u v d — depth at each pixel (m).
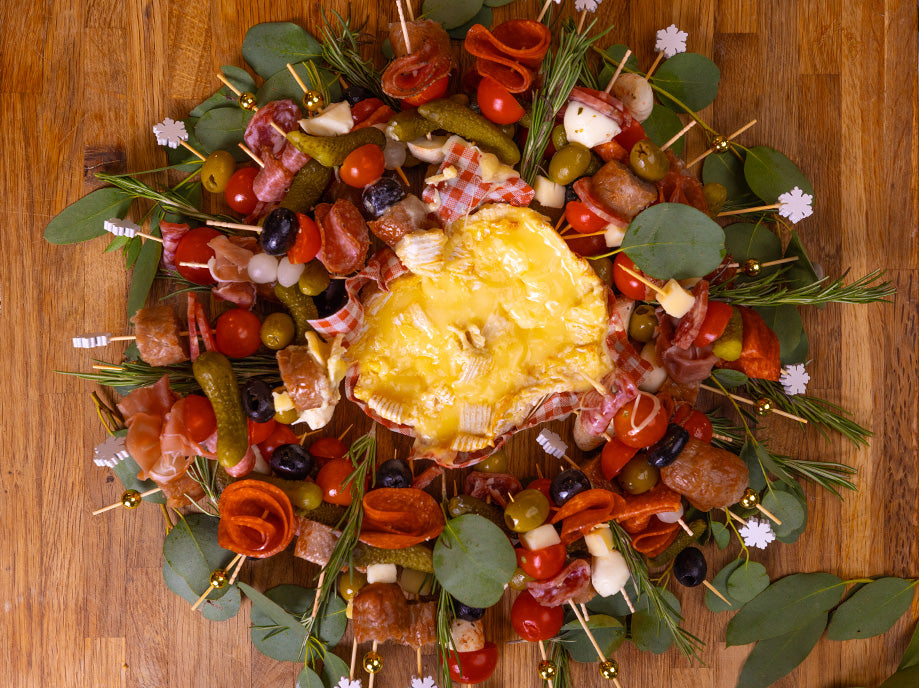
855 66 0.49
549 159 0.45
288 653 0.45
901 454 0.49
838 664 0.49
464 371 0.44
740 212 0.45
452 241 0.44
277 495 0.41
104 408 0.45
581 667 0.48
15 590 0.46
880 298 0.45
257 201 0.43
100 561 0.46
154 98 0.46
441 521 0.44
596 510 0.43
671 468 0.44
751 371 0.44
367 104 0.43
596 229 0.43
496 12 0.47
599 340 0.44
